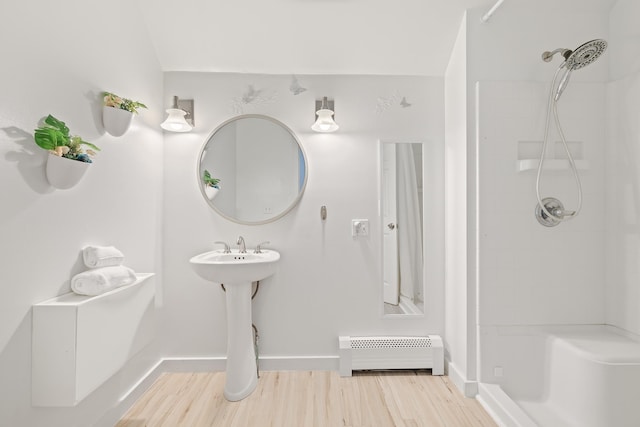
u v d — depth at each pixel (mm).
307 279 2492
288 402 2039
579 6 2113
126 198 2004
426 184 2514
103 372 1515
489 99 2086
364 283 2500
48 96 1417
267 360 2451
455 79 2305
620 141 2033
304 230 2492
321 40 2330
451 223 2369
